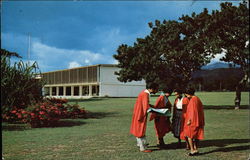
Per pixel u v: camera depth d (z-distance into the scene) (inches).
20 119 488.7
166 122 285.0
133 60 919.0
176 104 276.2
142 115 259.9
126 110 812.6
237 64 859.4
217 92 2267.5
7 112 486.0
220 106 983.0
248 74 839.7
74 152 256.8
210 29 856.9
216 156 239.1
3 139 324.2
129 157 236.1
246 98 1396.4
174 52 845.2
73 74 2176.4
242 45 825.5
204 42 868.0
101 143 302.7
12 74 521.3
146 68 914.1
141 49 921.5
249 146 283.3
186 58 855.7
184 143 304.7
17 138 332.5
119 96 1984.5
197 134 244.5
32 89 557.0
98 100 1456.7
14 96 518.0
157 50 903.7
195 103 244.5
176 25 901.2
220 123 499.8
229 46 820.6
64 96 2295.8
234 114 689.6
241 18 797.9
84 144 296.4
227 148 273.3
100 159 229.3
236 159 228.8
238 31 814.5
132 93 2027.6
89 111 770.2
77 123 499.5
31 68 564.1
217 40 818.2
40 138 332.8
